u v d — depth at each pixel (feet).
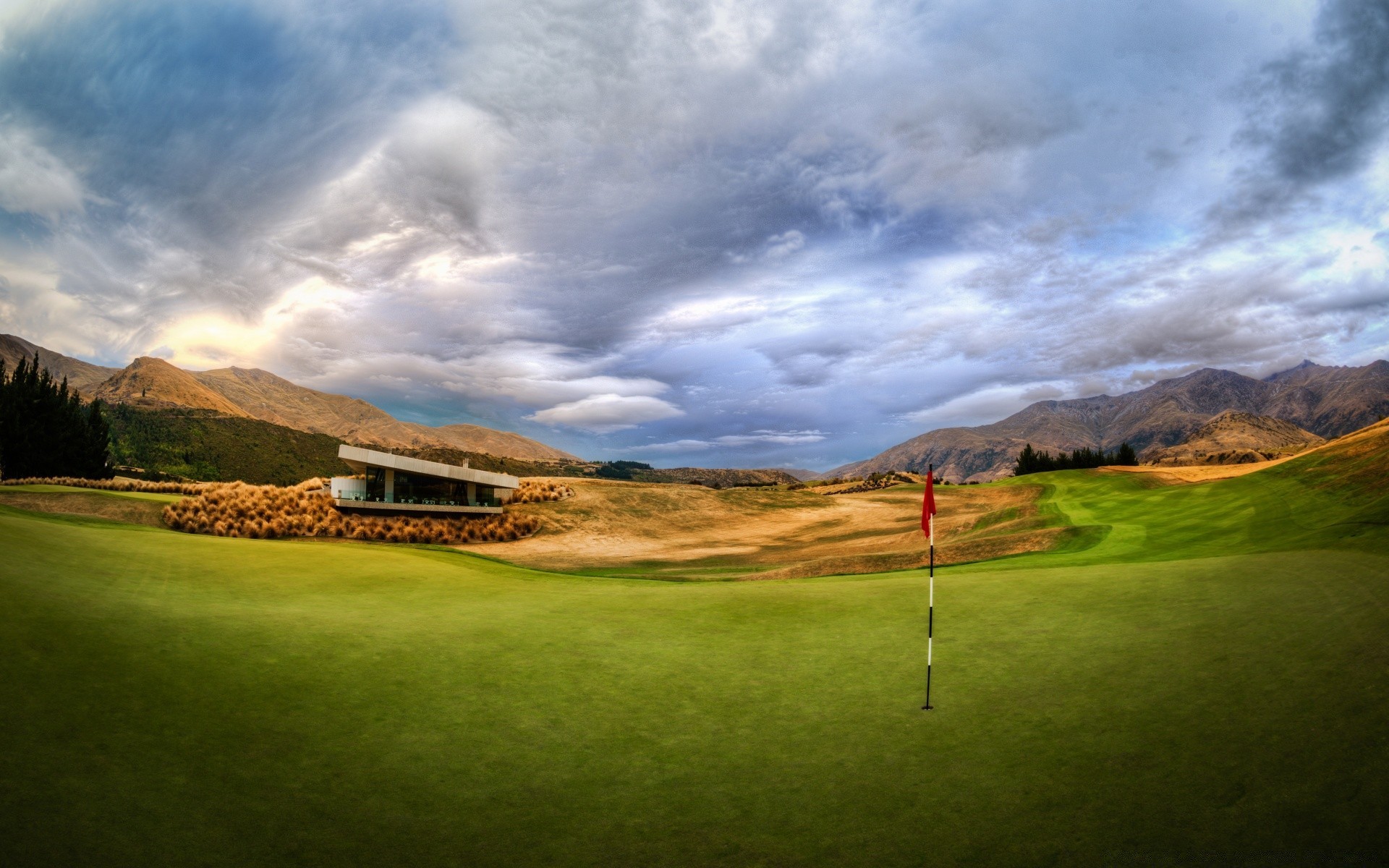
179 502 116.67
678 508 185.06
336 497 135.74
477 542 140.56
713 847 16.94
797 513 192.65
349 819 17.92
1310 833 14.99
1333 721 19.90
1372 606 30.07
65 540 52.03
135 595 37.81
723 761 21.89
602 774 21.04
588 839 17.38
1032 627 34.88
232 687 25.68
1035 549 73.41
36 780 17.58
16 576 35.17
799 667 31.12
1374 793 16.11
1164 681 25.20
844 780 20.22
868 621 39.06
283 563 58.34
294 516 124.57
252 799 18.42
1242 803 16.56
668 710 26.21
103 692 23.36
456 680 28.86
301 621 36.60
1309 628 28.53
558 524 160.04
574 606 44.45
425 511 142.72
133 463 365.81
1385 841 14.38
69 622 29.07
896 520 171.94
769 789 19.93
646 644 35.04
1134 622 33.50
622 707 26.48
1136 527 76.02
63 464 164.35
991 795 18.62
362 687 27.25
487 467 383.24
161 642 29.12
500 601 46.57
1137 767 19.06
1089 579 44.98
